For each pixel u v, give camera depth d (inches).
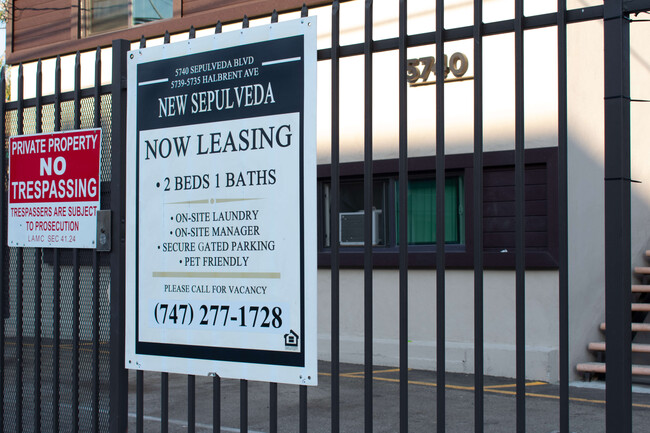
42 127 170.9
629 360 103.9
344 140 355.6
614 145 105.5
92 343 156.8
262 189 134.4
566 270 107.2
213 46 141.6
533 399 263.4
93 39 427.2
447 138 330.3
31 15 460.1
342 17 350.6
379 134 347.6
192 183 142.6
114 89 156.1
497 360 309.3
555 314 297.0
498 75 313.9
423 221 343.3
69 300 163.6
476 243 114.6
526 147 307.4
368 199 123.8
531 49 308.2
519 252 111.0
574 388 283.3
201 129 142.3
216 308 138.3
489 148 315.6
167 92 147.1
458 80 326.6
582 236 310.7
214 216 139.5
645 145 358.6
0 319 172.4
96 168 156.4
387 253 340.8
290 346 129.6
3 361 171.9
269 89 134.7
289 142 132.0
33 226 165.6
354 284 350.0
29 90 454.3
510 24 114.7
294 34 132.7
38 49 451.2
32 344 170.6
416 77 335.0
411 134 337.7
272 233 132.9
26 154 167.9
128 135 151.7
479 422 113.2
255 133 135.8
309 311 128.3
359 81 351.3
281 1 362.6
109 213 153.5
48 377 166.1
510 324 308.8
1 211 173.9
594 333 318.0
